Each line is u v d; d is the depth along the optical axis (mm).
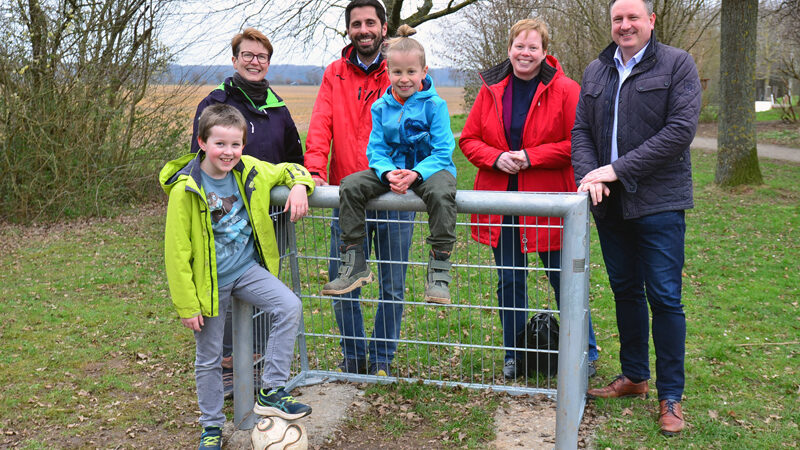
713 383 3846
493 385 3578
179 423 3482
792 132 20500
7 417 3582
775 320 5062
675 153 3014
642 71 3119
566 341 2863
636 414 3389
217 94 3580
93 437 3350
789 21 21016
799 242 7848
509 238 3680
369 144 3285
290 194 3148
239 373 3234
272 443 2879
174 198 2785
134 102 11234
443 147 3123
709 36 24188
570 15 16375
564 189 3721
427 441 3139
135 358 4516
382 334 3793
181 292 2820
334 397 3596
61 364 4406
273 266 3113
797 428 3250
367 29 3588
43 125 10086
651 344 4527
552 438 3086
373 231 3666
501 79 3734
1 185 10117
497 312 5137
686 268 6770
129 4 10711
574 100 3572
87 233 9367
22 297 6102
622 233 3391
